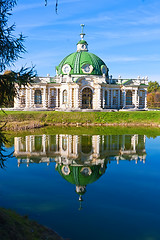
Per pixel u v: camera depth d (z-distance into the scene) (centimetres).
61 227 1386
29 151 3231
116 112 6838
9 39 1370
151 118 6569
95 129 5400
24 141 3862
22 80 1384
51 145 3603
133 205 1677
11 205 1633
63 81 8138
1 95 1394
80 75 8081
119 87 8325
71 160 2858
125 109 7819
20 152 3170
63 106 8031
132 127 5825
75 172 2406
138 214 1556
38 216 1496
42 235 1243
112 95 8338
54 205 1658
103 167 2597
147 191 1925
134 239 1279
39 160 2825
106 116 6644
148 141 4019
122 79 8550
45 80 8338
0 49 1344
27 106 7981
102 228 1389
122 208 1634
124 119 6569
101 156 3058
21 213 1516
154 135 4606
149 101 13312
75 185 2047
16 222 1270
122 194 1870
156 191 1930
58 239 1244
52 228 1372
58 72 8738
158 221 1477
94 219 1487
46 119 6378
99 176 2295
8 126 5125
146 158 2978
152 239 1282
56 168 2528
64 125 6088
